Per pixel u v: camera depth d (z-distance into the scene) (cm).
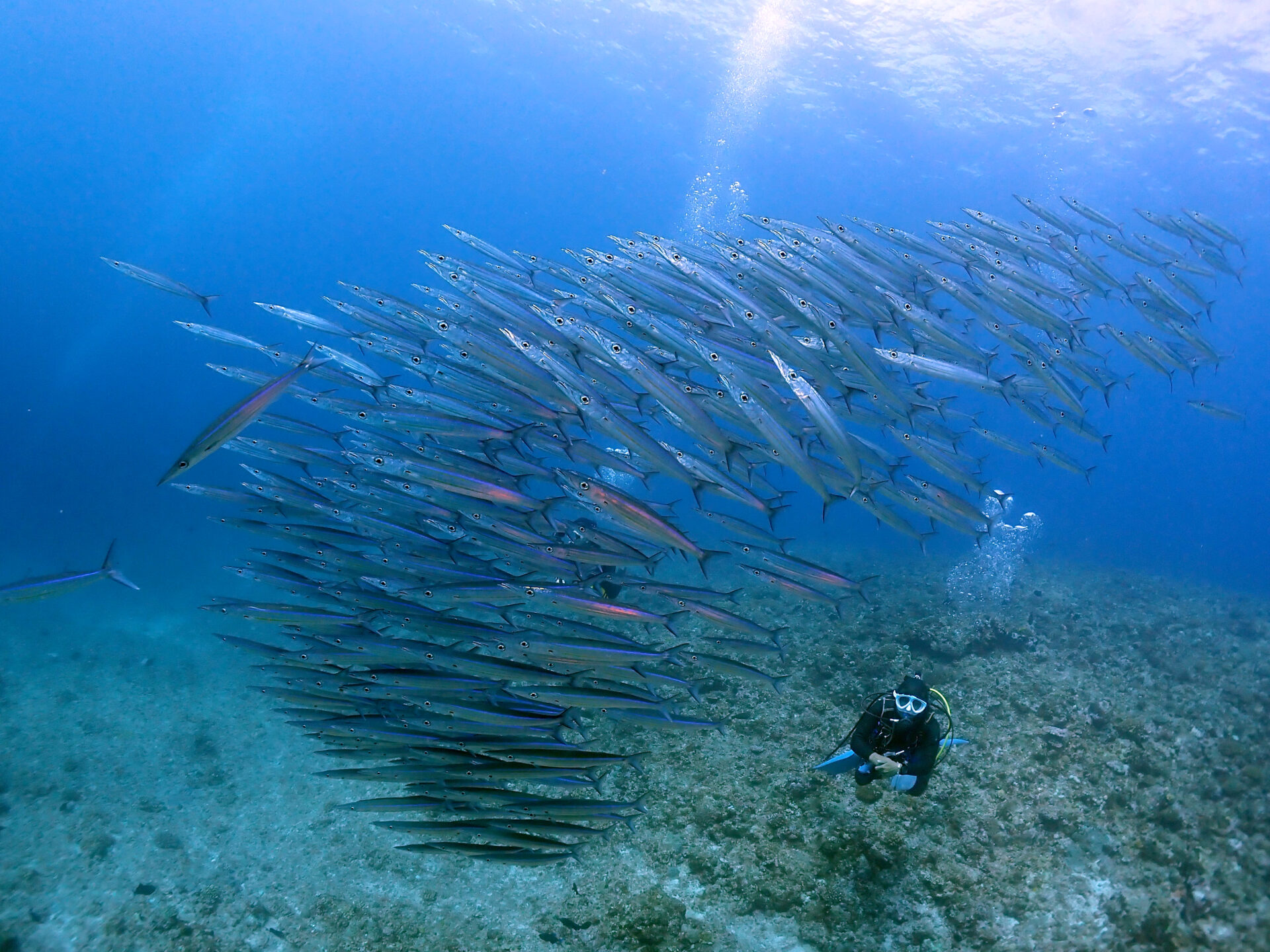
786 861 547
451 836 488
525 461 591
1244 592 1666
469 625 520
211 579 1703
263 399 421
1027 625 929
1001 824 561
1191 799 557
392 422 589
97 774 784
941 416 702
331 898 582
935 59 2753
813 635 964
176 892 602
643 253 708
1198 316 939
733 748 676
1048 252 793
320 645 581
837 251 670
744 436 689
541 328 610
